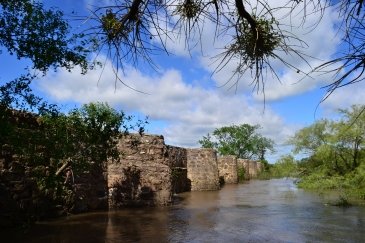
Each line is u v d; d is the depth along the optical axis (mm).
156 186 18969
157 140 19688
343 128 23469
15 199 11898
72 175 14805
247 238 10828
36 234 11039
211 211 16688
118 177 17641
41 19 7520
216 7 3242
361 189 19812
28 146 10062
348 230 11750
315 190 25672
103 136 12531
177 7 3260
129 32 3209
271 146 68188
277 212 15992
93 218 14172
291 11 2900
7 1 7152
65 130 11797
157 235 11234
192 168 30719
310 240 10516
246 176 50844
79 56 7875
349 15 2635
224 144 65188
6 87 7500
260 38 3252
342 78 2523
